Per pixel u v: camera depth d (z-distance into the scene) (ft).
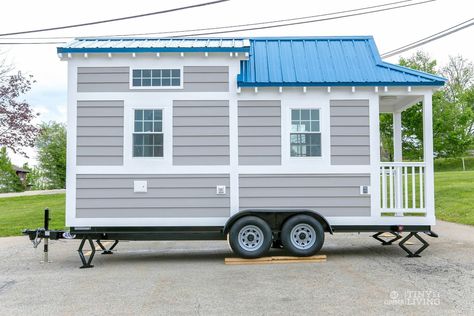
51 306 17.15
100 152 25.76
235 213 25.54
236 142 25.96
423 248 25.64
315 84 25.71
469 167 114.01
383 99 29.91
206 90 26.18
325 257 24.63
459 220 40.50
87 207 25.49
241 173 25.84
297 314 15.53
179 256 27.61
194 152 25.94
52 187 130.21
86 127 25.85
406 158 94.32
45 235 25.76
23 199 75.41
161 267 24.03
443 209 46.26
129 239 25.53
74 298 18.17
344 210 25.67
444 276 20.57
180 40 29.27
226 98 26.14
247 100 26.16
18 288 20.03
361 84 25.66
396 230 25.59
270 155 25.93
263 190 25.77
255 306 16.53
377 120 25.98
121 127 25.93
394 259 24.82
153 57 26.18
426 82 25.58
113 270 23.54
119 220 25.43
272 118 26.07
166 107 26.07
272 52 28.53
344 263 23.89
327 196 25.71
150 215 25.55
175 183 25.76
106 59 26.09
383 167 26.09
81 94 25.96
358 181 25.84
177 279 20.99
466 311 15.53
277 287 19.16
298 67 27.25
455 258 24.73
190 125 26.07
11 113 58.39
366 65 27.53
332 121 26.03
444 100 101.81
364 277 20.61
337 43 29.48
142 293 18.69
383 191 25.98
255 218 24.71
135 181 25.64
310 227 24.81
